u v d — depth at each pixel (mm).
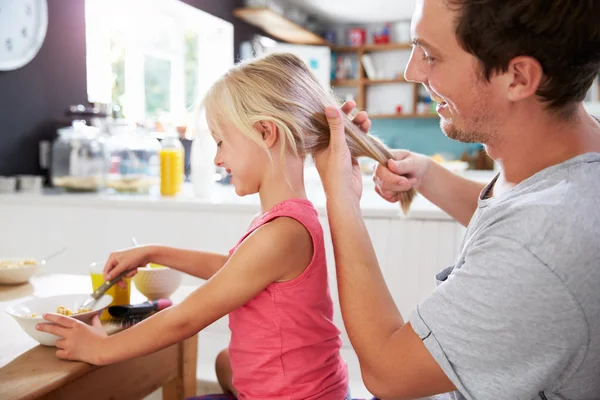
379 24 5934
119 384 975
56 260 2047
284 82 972
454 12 679
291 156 971
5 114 2217
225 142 989
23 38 2205
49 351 874
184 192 2197
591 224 597
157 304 1077
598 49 653
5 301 1135
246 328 945
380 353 716
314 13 5461
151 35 3314
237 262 875
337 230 810
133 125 2400
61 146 2154
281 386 925
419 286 1682
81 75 2641
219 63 3990
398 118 5988
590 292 587
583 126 738
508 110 721
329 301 999
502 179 840
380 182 1132
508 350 624
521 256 607
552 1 623
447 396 890
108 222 1982
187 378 1213
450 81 724
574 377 636
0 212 2094
